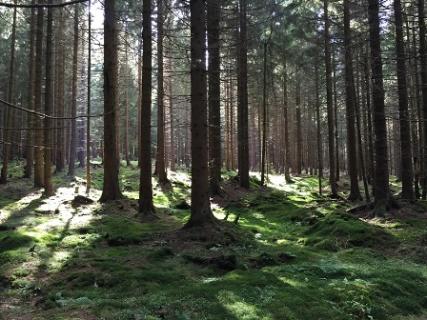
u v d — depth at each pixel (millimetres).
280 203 21531
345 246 12852
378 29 16375
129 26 24766
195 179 13008
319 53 26812
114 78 18734
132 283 8719
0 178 24438
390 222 15344
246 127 26297
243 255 10984
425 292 8992
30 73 26000
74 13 27672
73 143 28438
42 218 15586
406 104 18156
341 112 45375
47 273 9711
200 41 12961
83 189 23656
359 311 7500
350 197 23750
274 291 8070
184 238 12281
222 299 7555
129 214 16812
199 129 13016
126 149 38438
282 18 25172
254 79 31453
